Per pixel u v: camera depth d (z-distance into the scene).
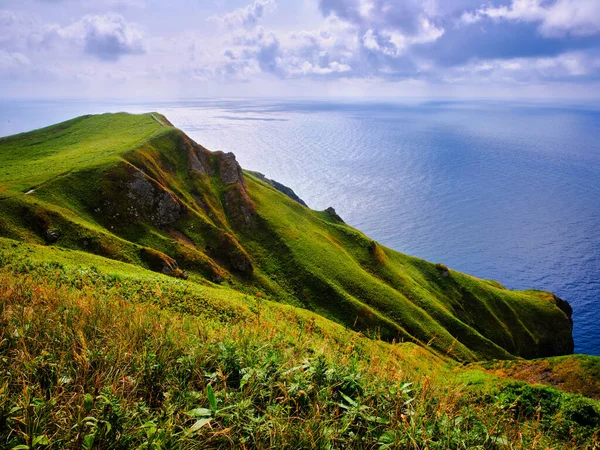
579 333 151.75
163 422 5.62
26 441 4.97
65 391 6.25
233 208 109.19
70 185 81.44
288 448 5.54
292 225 111.75
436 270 125.69
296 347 8.98
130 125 142.88
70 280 21.70
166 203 92.19
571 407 18.67
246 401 5.99
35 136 147.50
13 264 23.53
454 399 7.41
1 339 7.55
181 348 8.09
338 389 7.19
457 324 97.88
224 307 28.36
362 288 94.31
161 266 70.31
